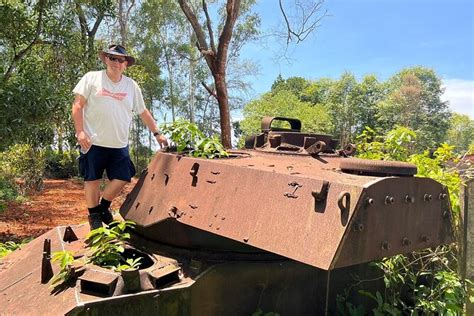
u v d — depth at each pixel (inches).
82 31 618.5
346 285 168.9
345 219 112.4
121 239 158.1
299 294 153.4
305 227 119.4
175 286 133.7
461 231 195.5
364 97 1797.5
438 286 193.0
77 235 186.4
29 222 570.6
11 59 452.1
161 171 176.6
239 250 148.7
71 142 451.8
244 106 1181.1
